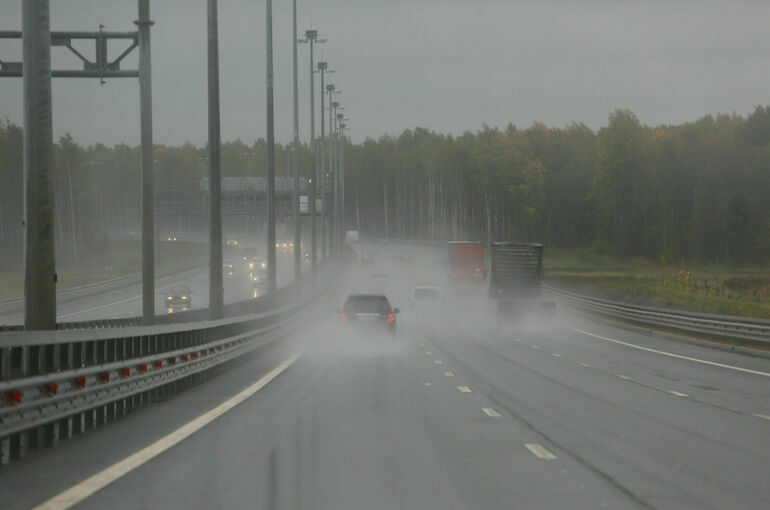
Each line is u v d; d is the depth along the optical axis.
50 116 39.00
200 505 20.98
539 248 127.00
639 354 79.19
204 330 57.38
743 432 33.94
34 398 28.91
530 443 30.66
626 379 56.59
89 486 23.11
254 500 21.53
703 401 44.84
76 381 32.47
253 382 53.19
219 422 35.59
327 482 23.73
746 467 26.48
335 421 36.03
